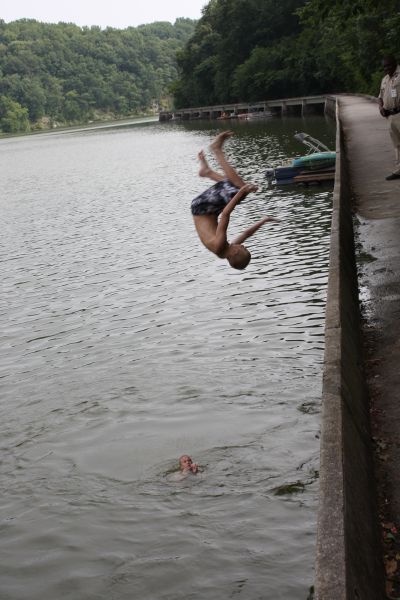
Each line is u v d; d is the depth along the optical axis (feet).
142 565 25.46
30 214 115.96
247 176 116.37
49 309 58.95
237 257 18.92
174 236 81.51
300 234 71.05
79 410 38.37
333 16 67.97
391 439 20.65
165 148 213.87
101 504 29.35
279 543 25.45
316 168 97.91
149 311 54.44
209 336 46.91
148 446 33.42
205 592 23.76
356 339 26.96
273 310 50.11
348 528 14.28
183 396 38.19
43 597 24.70
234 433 33.45
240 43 304.50
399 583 15.51
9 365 47.06
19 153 310.86
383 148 74.02
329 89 254.27
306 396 36.19
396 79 52.31
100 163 198.29
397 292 33.32
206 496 28.81
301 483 28.76
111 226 94.32
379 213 47.37
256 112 268.82
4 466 33.50
